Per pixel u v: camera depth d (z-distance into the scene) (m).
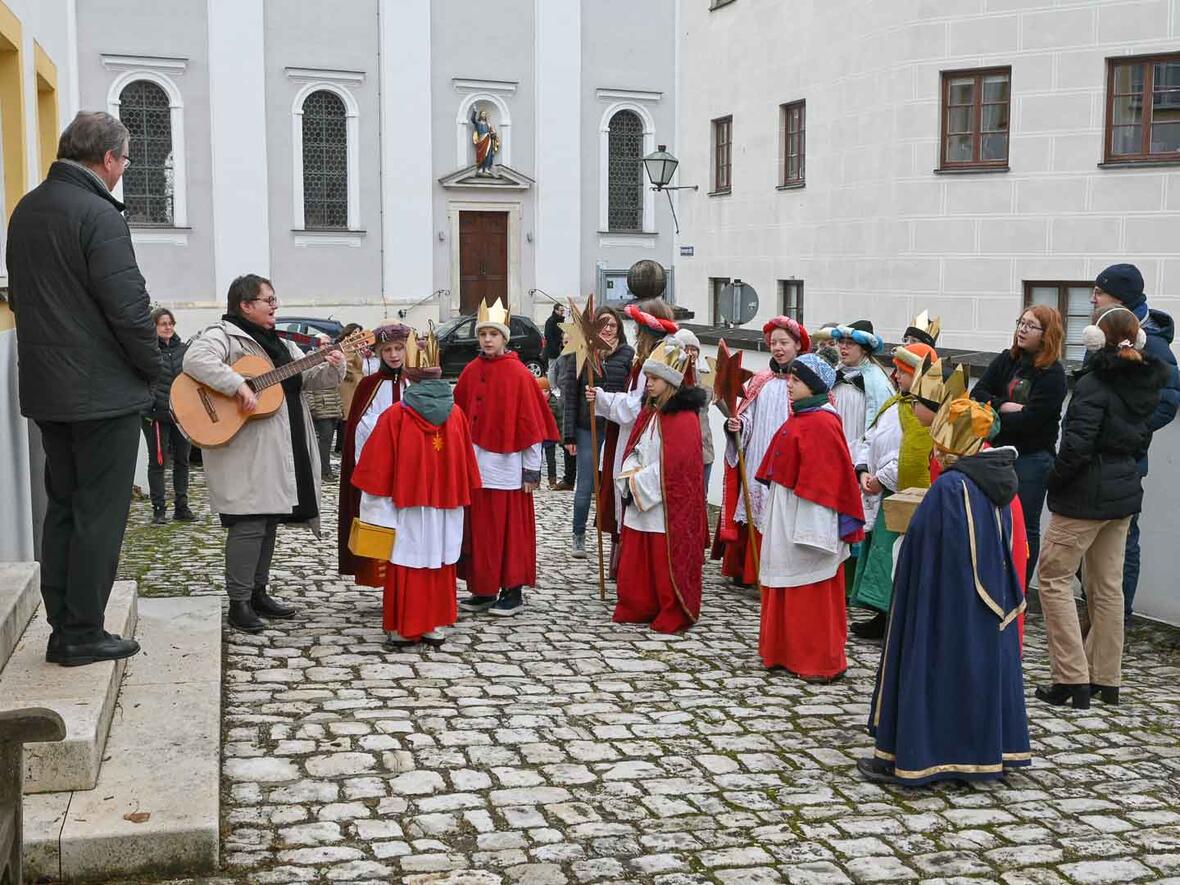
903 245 17.73
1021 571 5.59
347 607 7.64
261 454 6.72
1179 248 15.86
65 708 4.54
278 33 31.89
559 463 16.05
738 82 21.36
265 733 5.36
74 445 4.92
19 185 7.49
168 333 10.80
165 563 8.85
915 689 5.06
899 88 17.50
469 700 5.95
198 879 4.04
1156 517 8.09
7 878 3.10
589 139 35.91
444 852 4.31
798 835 4.61
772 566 6.69
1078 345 16.69
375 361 11.15
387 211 33.47
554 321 19.45
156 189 30.98
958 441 5.14
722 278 22.23
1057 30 16.30
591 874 4.20
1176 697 6.63
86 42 29.84
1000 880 4.30
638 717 5.86
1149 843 4.67
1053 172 16.53
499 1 34.41
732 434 8.68
